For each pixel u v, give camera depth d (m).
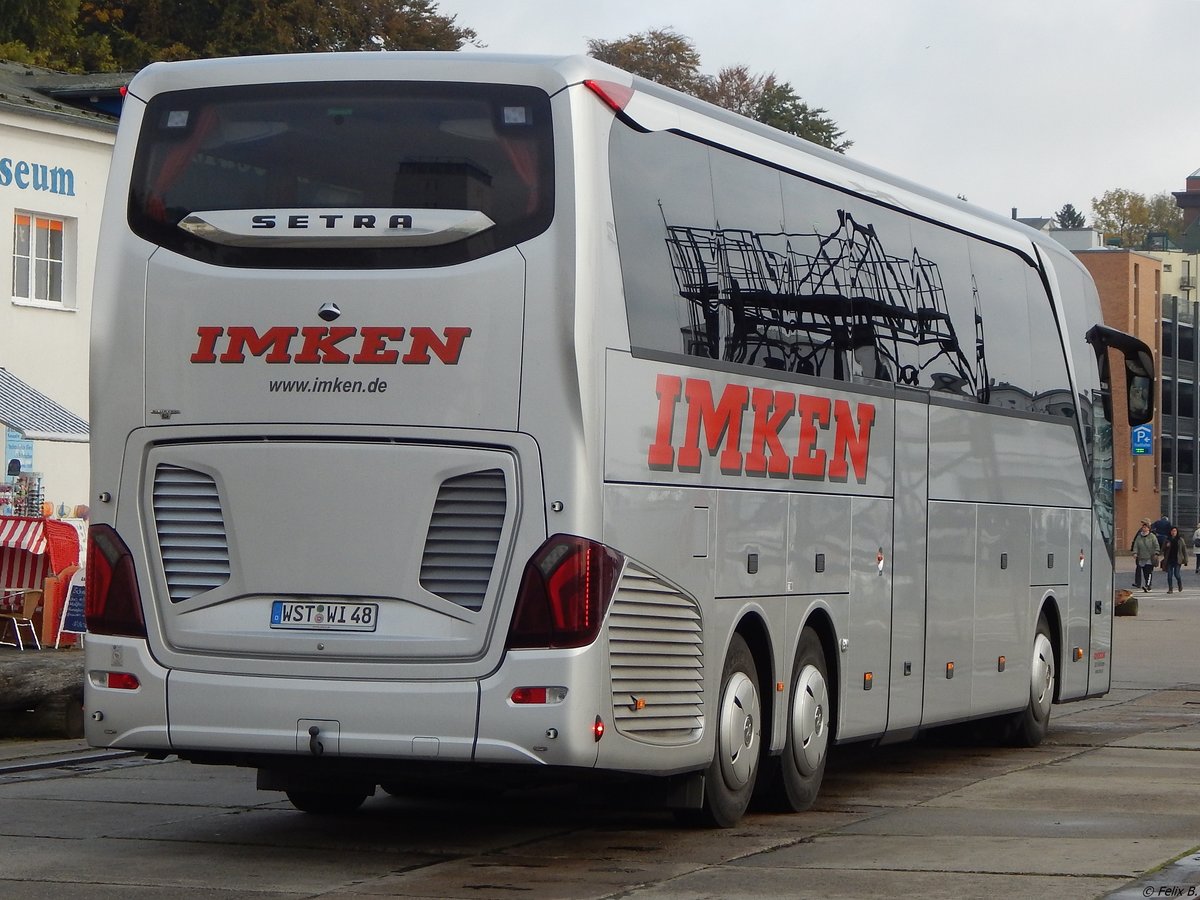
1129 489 99.94
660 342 10.40
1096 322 19.06
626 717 9.92
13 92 32.94
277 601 9.91
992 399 15.77
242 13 55.06
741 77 72.25
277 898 8.96
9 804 12.37
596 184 9.81
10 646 18.19
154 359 10.15
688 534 10.59
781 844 10.73
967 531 15.11
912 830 11.34
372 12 56.19
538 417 9.61
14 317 32.16
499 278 9.66
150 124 10.33
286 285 9.92
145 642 10.12
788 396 11.95
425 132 9.88
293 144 10.04
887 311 13.66
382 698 9.68
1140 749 16.78
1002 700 15.92
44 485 30.48
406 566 9.72
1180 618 41.88
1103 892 8.97
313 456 9.86
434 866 9.97
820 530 12.38
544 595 9.55
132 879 9.51
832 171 13.00
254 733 9.86
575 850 10.54
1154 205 163.00
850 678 12.88
